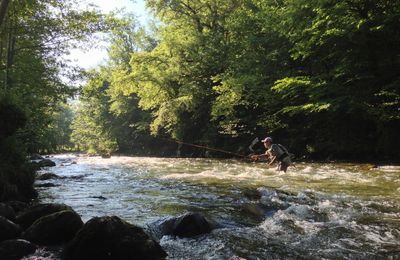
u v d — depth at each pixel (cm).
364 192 1005
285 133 2525
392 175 1341
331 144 2156
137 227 555
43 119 1609
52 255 538
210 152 2897
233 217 761
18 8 1479
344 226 669
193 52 2991
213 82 2869
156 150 3906
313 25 1828
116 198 984
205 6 3145
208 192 1062
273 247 571
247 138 2689
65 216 601
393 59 1777
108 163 2341
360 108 1897
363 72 1892
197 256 537
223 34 2998
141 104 3444
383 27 1695
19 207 816
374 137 2053
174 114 3175
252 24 2609
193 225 643
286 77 2095
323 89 1922
